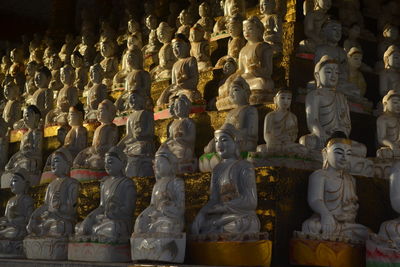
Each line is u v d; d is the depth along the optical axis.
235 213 10.80
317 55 15.14
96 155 15.45
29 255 13.29
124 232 11.98
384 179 12.50
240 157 11.45
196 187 12.23
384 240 10.47
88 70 21.92
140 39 19.97
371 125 15.11
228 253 10.50
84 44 22.45
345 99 13.42
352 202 11.14
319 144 12.85
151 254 10.77
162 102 16.02
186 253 11.12
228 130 11.29
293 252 10.80
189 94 15.45
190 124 13.67
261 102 14.16
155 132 15.78
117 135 15.84
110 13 26.11
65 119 18.73
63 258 12.91
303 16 17.72
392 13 19.75
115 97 19.00
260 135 13.87
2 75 26.27
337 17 18.77
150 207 11.26
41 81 19.67
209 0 20.27
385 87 15.48
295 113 13.80
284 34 16.38
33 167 17.27
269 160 12.14
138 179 13.20
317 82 13.42
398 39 18.72
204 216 11.14
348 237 10.80
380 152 13.22
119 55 22.08
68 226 13.12
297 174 11.45
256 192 10.98
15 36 30.83
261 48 14.70
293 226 11.27
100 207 12.42
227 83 14.71
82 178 15.13
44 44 25.64
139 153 14.41
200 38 17.27
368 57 18.48
